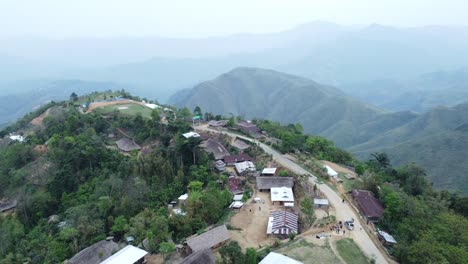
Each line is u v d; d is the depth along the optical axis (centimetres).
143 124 15600
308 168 12444
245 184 11694
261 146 14712
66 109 19075
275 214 9362
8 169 14150
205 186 11519
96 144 13538
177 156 12338
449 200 11600
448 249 7288
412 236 8419
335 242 7981
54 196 11856
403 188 12175
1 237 10056
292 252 7531
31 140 15950
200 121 18712
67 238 9081
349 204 10031
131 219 9419
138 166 11769
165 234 8512
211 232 8381
